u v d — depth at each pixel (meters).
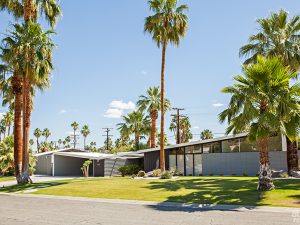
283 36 27.31
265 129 17.31
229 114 18.17
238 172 32.59
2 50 27.06
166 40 31.58
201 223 11.07
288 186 19.47
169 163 37.16
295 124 17.56
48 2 29.45
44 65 27.23
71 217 12.94
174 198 17.41
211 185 21.80
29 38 26.97
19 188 26.00
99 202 17.70
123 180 27.53
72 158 51.41
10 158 44.50
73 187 24.28
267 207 13.95
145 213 13.53
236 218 11.86
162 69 31.59
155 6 31.88
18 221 12.26
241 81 17.95
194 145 35.72
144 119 59.97
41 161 52.75
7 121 73.81
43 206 16.53
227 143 33.62
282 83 17.31
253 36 28.47
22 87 28.47
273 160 30.91
